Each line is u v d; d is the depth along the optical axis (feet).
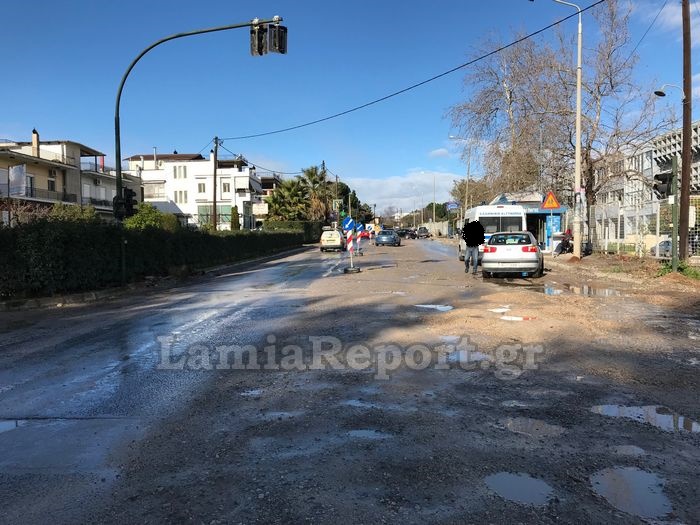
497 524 10.60
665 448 13.99
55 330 33.42
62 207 110.32
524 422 15.88
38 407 18.13
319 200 261.85
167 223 113.60
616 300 40.01
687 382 19.48
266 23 52.01
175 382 20.63
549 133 89.45
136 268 62.54
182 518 11.06
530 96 92.84
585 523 10.61
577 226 75.56
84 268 52.11
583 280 55.88
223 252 99.40
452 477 12.55
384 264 83.20
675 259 52.54
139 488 12.38
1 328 35.12
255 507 11.40
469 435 14.98
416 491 11.94
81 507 11.61
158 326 32.99
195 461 13.71
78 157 190.39
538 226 103.19
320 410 17.16
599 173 93.20
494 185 109.40
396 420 16.19
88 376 21.85
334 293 46.47
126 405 18.13
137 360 24.26
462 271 68.85
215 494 12.00
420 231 293.64
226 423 16.25
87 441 15.19
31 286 48.11
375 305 38.63
